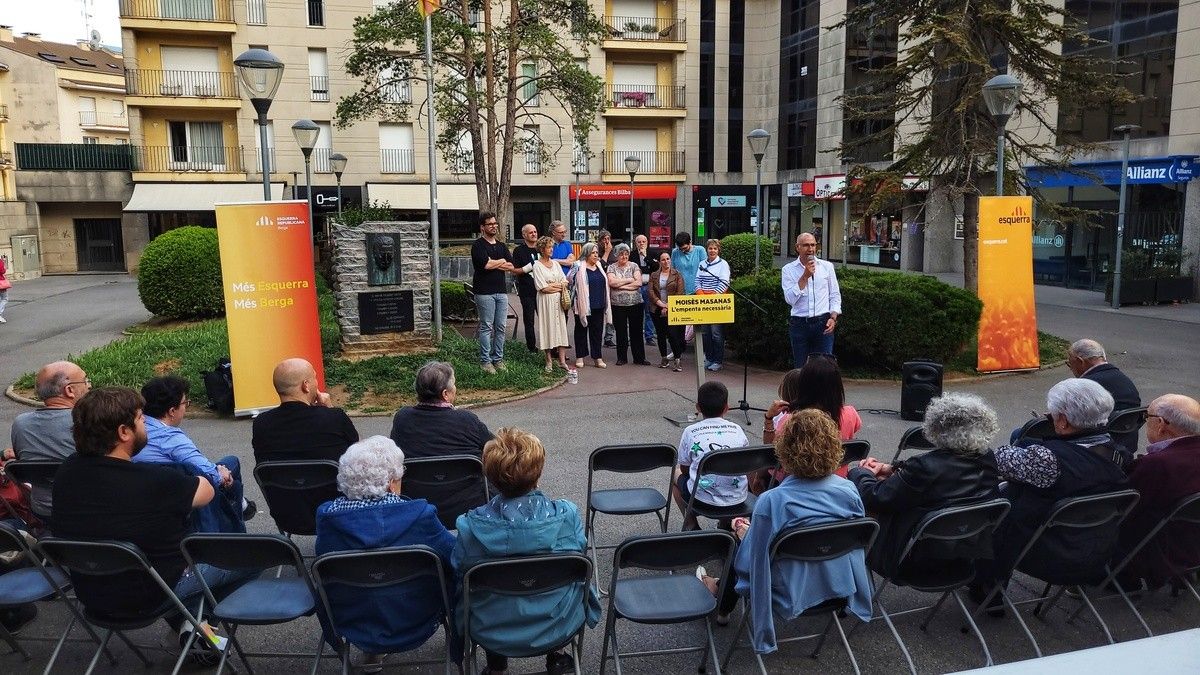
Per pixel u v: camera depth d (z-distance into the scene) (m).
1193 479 4.13
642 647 4.24
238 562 3.62
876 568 4.14
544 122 35.53
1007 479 4.14
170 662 4.12
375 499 3.59
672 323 8.09
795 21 37.12
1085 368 6.01
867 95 14.96
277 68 8.52
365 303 10.87
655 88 37.94
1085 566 4.03
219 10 32.22
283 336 9.03
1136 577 4.42
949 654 4.13
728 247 26.70
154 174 32.56
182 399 4.78
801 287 9.42
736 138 39.72
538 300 11.05
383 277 10.89
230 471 5.00
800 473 3.70
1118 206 21.59
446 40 16.98
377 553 3.34
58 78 39.94
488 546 3.38
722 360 11.96
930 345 10.95
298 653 3.93
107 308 19.56
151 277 15.62
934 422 4.01
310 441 4.91
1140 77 20.92
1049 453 4.07
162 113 32.69
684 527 5.00
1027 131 23.47
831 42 34.38
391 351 11.07
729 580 4.29
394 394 9.79
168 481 3.74
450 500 4.78
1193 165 19.12
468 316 15.40
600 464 5.09
